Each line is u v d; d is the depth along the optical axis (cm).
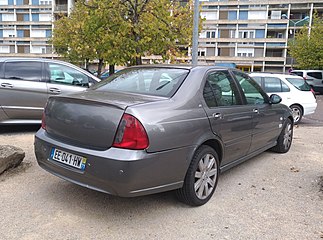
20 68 653
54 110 341
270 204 360
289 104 939
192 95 343
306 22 5269
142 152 281
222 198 373
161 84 358
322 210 347
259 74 954
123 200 357
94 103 302
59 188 383
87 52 1587
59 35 2723
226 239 287
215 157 367
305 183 429
